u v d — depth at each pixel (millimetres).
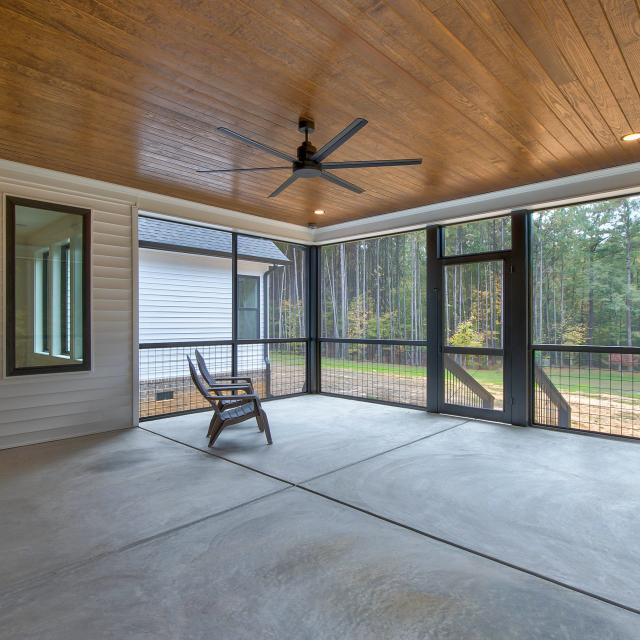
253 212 5891
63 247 4418
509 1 2000
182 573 2064
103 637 1642
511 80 2672
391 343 6230
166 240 6016
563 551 2252
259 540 2371
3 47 2365
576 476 3307
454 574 2053
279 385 6734
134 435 4520
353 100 2922
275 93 2832
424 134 3447
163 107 3033
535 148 3732
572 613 1777
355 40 2289
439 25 2166
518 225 4906
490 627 1692
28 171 4164
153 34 2260
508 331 5012
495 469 3463
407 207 5664
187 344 5660
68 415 4426
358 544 2328
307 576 2037
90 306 4555
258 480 3246
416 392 5977
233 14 2100
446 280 5523
